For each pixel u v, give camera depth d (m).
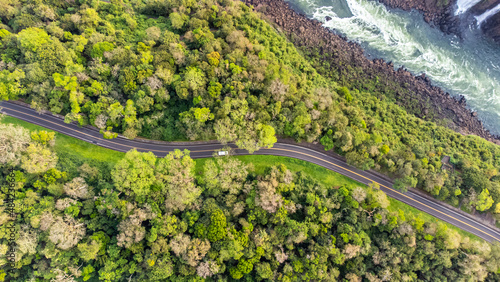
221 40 81.12
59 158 70.94
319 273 62.53
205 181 70.00
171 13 86.31
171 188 64.94
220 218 63.38
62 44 72.06
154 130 74.06
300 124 72.00
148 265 61.94
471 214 78.12
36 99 68.56
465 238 72.31
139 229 61.66
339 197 71.88
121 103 71.94
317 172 79.44
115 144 76.88
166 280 62.72
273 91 71.88
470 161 82.56
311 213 68.12
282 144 80.69
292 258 65.38
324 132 77.00
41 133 67.06
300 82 85.38
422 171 75.00
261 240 63.44
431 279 70.19
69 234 59.47
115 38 81.75
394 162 76.62
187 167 67.31
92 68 70.44
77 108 67.81
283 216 65.62
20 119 75.38
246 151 79.31
